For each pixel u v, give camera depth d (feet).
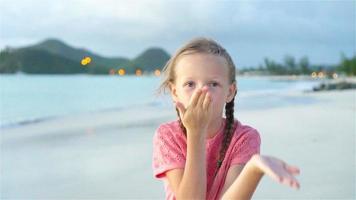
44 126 33.58
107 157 19.04
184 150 6.71
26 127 33.27
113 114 43.04
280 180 4.08
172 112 43.39
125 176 15.47
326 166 15.57
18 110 58.85
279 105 47.98
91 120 37.01
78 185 14.57
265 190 12.91
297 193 12.51
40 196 13.50
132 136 25.44
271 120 30.86
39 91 117.50
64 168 17.28
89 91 117.70
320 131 24.68
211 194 6.60
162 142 6.84
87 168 17.06
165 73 6.89
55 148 22.24
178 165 6.61
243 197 5.10
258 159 4.69
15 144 24.09
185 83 6.37
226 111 6.93
